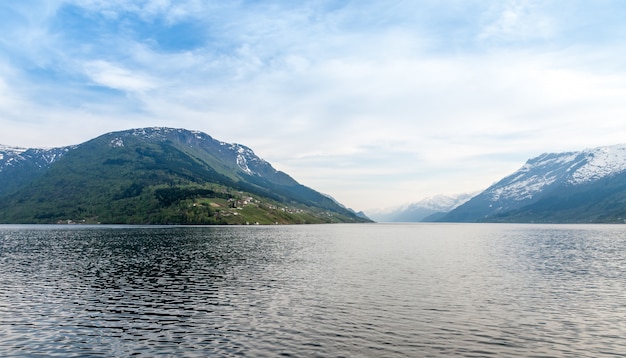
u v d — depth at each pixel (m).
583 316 47.12
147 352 35.41
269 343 37.62
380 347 36.75
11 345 37.22
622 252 124.50
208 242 162.88
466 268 86.31
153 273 79.12
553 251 129.12
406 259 104.94
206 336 39.69
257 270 83.19
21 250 127.56
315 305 52.03
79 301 54.97
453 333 40.81
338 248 141.25
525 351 35.97
